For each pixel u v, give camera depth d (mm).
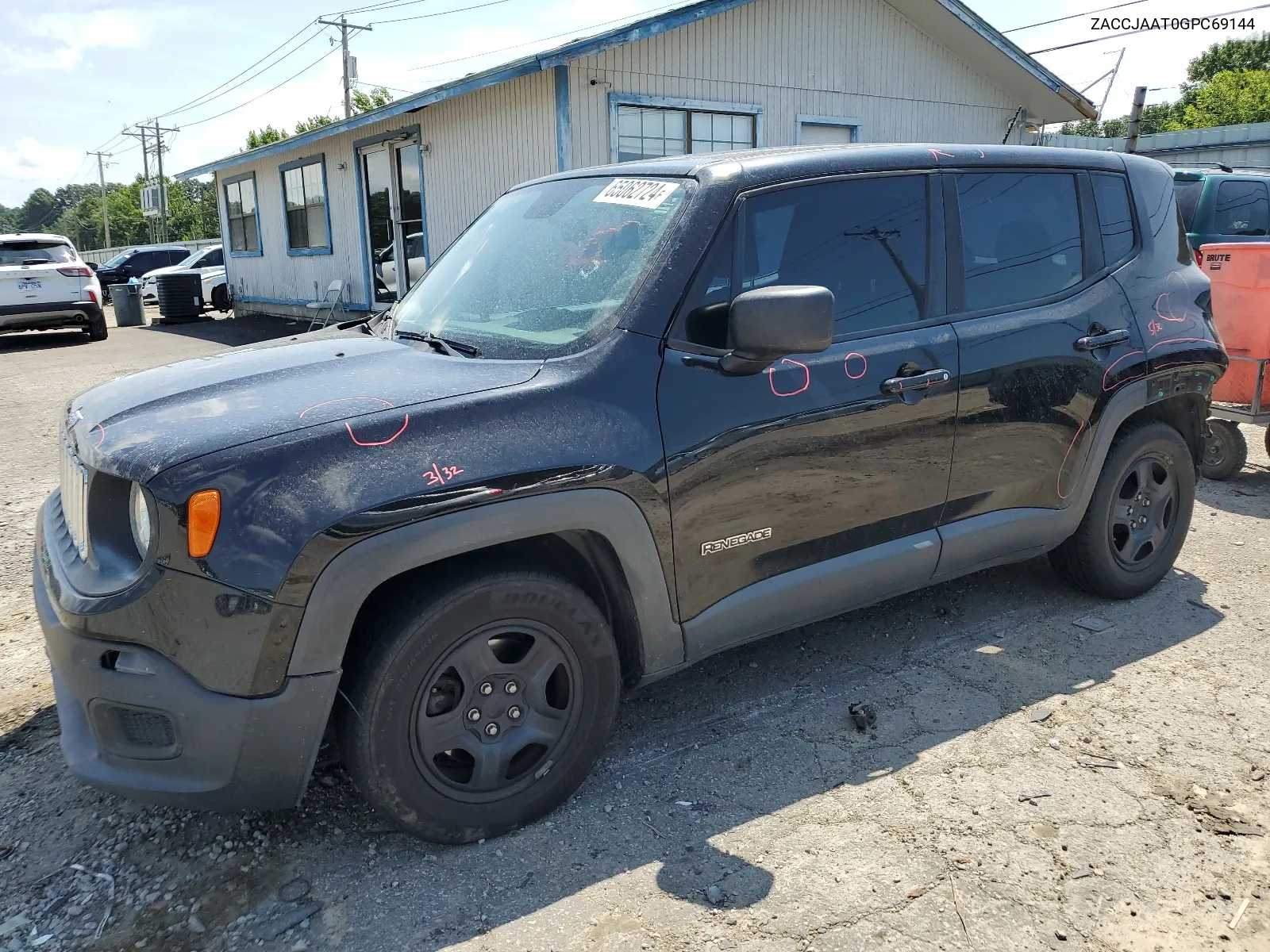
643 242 2867
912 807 2740
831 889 2406
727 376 2764
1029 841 2580
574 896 2393
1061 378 3525
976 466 3361
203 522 2146
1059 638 3818
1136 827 2637
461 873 2488
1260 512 5449
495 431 2428
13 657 3764
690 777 2910
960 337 3254
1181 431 4199
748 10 11852
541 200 3486
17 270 15062
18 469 6797
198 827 2682
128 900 2408
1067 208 3715
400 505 2252
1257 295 5578
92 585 2268
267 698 2215
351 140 15219
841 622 4023
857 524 3125
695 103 11641
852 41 12938
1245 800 2752
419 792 2457
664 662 2834
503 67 10445
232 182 20359
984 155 3482
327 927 2301
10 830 2701
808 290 2525
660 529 2672
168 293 19891
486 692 2523
